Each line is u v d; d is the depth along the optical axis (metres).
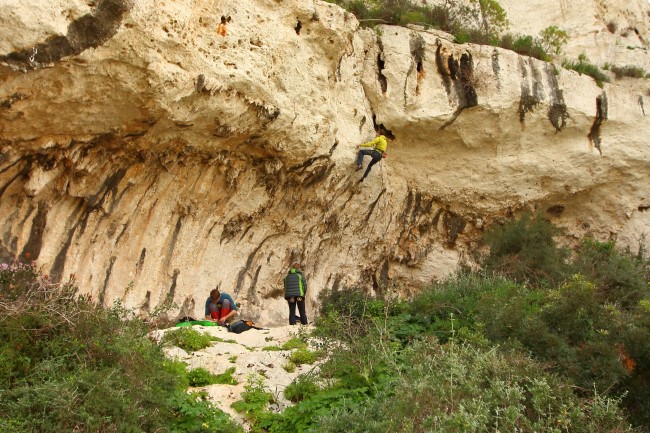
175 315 10.89
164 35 8.87
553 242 14.31
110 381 6.24
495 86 14.52
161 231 10.86
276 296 12.80
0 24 7.38
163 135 9.87
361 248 14.32
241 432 6.64
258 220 12.26
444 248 15.68
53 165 9.16
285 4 11.35
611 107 15.73
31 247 9.24
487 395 6.32
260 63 10.56
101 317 7.24
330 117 12.24
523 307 8.82
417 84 14.25
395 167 14.99
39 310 6.86
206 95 9.67
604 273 11.79
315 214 13.05
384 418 6.18
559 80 15.30
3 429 5.54
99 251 10.14
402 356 7.65
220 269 11.83
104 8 8.09
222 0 10.07
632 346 7.33
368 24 14.43
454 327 9.06
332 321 9.15
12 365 6.30
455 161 15.10
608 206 16.31
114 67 8.52
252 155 11.41
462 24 16.39
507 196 15.55
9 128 8.41
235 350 8.53
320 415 6.70
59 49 7.86
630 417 7.08
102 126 9.15
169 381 6.93
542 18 19.88
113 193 10.07
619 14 20.56
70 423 5.80
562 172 15.50
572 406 6.40
